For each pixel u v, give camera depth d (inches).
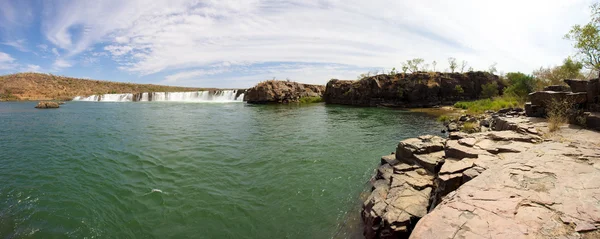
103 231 253.8
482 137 350.3
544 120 420.2
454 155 304.3
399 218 221.9
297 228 261.4
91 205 301.1
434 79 1633.9
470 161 266.2
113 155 489.1
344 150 531.8
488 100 1268.5
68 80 3759.8
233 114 1200.8
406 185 286.8
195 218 277.7
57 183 360.5
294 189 346.0
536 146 276.7
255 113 1250.0
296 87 2272.4
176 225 265.6
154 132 722.8
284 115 1167.0
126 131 734.5
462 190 181.9
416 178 305.6
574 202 154.8
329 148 548.1
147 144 576.4
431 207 246.1
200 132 727.1
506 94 1154.0
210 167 428.1
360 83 1820.9
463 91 1649.9
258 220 275.1
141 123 893.8
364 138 647.1
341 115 1165.7
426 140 398.3
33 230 251.3
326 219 275.6
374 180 368.8
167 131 738.8
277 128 803.4
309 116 1130.7
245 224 268.4
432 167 321.4
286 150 532.4
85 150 524.1
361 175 393.1
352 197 322.0
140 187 349.1
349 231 253.4
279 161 460.1
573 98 394.9
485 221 141.6
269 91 1977.1
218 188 348.8
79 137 650.8
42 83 3403.1
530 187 178.4
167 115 1139.3
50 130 754.2
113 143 584.7
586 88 385.4
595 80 370.6
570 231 128.2
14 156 484.1
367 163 448.1
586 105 384.8
